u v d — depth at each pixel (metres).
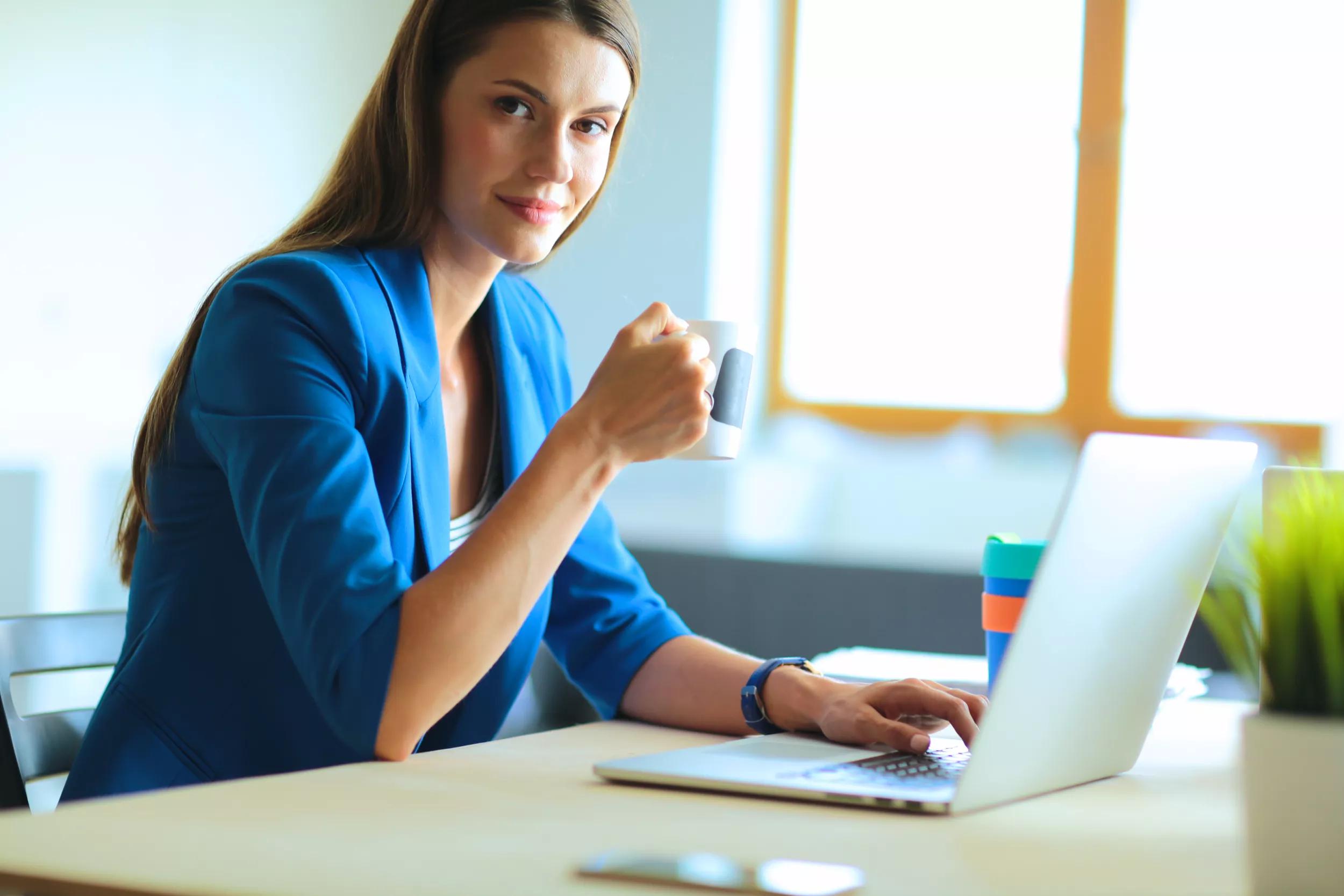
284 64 3.55
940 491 3.13
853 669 1.42
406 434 1.16
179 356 1.22
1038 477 3.07
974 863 0.63
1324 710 0.57
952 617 2.65
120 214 3.34
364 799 0.75
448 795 0.78
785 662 1.14
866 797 0.77
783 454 3.32
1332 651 0.57
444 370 1.36
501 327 1.40
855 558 2.78
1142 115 3.05
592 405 1.03
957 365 3.23
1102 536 0.74
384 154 1.25
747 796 0.80
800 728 1.09
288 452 1.02
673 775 0.82
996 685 0.73
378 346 1.14
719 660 1.20
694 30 3.26
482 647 0.96
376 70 3.52
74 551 3.25
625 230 3.32
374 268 1.20
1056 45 3.11
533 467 1.01
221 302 1.14
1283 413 2.98
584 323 3.36
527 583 0.98
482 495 1.40
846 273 3.31
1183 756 1.00
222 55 3.47
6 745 1.09
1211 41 3.00
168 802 0.73
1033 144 3.15
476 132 1.20
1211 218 3.02
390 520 1.16
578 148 1.24
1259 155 2.98
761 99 3.33
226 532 1.18
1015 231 3.17
